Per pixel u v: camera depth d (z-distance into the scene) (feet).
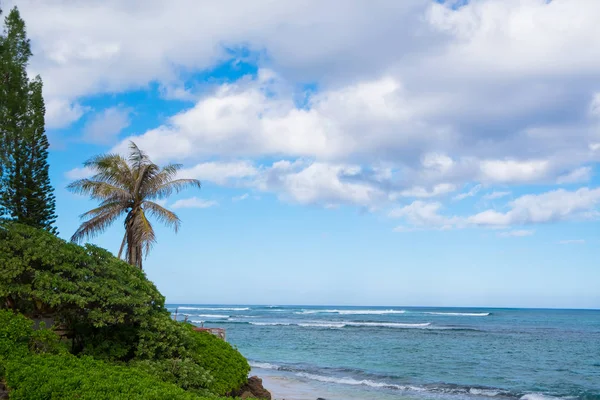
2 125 69.77
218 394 42.52
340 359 124.67
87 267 43.24
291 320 323.78
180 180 82.84
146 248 76.48
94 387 30.17
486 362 121.49
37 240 42.01
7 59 70.59
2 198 72.02
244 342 168.76
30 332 35.94
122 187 81.30
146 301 43.91
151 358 41.65
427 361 122.01
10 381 30.66
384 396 77.66
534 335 210.59
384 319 351.46
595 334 217.97
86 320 41.70
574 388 87.86
